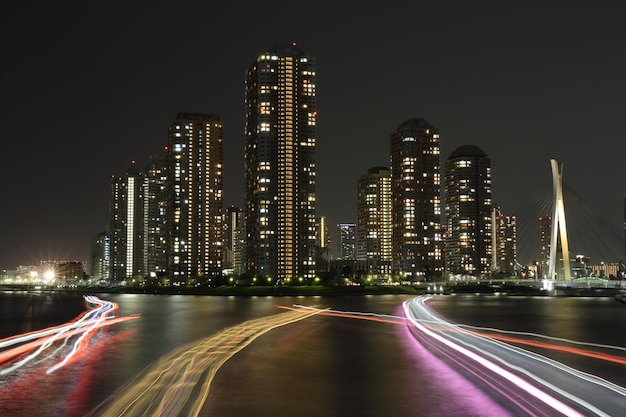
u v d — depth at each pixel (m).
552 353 51.59
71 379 36.56
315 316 106.62
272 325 82.69
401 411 27.14
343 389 32.44
